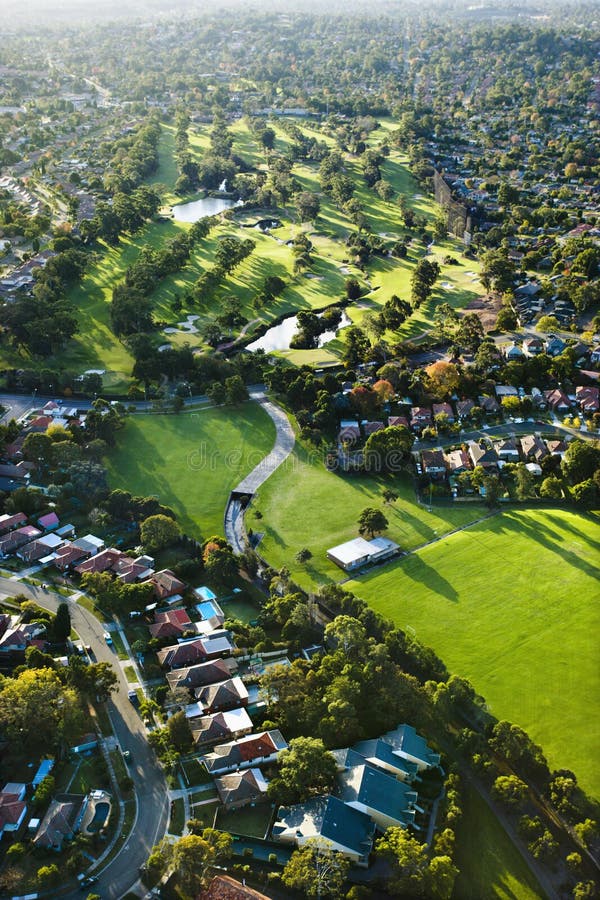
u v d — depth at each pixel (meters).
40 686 155.25
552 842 134.62
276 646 181.50
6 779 147.50
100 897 128.00
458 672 174.38
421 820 142.75
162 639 181.88
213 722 158.12
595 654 179.25
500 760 154.00
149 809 143.50
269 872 133.75
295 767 144.62
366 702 164.88
